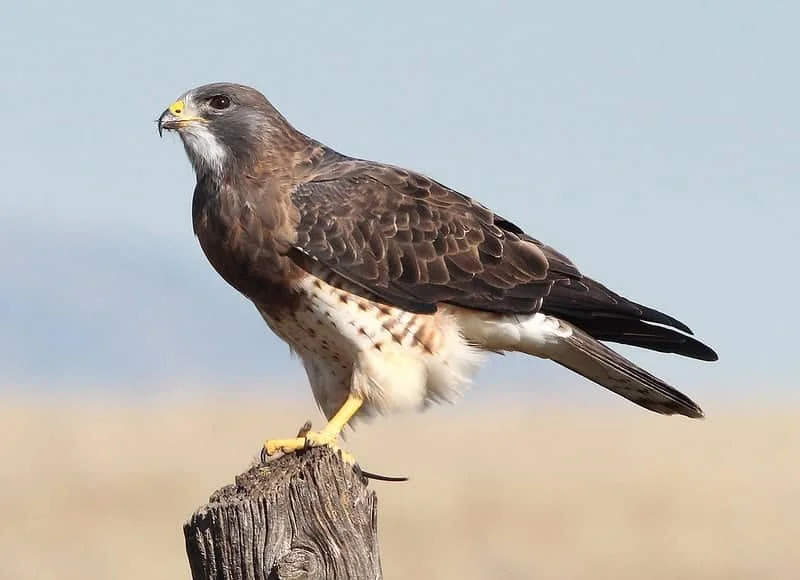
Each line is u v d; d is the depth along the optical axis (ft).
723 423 117.19
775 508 75.66
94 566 61.05
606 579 59.88
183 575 59.93
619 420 123.75
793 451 99.45
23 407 131.95
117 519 70.85
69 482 81.25
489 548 65.16
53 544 65.62
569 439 110.11
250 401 143.33
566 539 67.15
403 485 82.74
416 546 65.57
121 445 100.99
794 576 60.59
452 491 80.38
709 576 60.44
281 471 26.50
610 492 80.43
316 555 25.73
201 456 94.68
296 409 131.64
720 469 90.02
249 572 25.68
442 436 111.75
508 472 89.30
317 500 25.88
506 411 132.05
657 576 60.44
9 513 71.87
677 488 81.92
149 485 80.94
